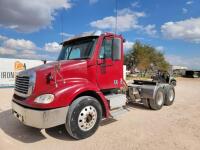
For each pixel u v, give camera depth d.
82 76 4.50
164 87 7.64
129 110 6.89
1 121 5.47
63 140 4.10
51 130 4.69
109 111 4.93
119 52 5.24
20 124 5.18
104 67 4.96
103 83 4.95
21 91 4.23
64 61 4.62
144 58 44.19
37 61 18.48
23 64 17.61
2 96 10.49
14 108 4.28
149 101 7.05
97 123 4.39
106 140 4.09
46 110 3.63
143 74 41.62
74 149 3.66
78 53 5.04
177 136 4.34
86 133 4.18
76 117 3.99
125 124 5.22
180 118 5.91
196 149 3.68
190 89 16.53
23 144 3.89
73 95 3.95
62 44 5.70
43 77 3.97
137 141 4.04
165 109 7.30
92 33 4.85
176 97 10.95
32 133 4.51
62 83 4.09
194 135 4.42
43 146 3.80
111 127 4.95
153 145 3.84
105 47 4.98
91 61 4.66
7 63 16.53
